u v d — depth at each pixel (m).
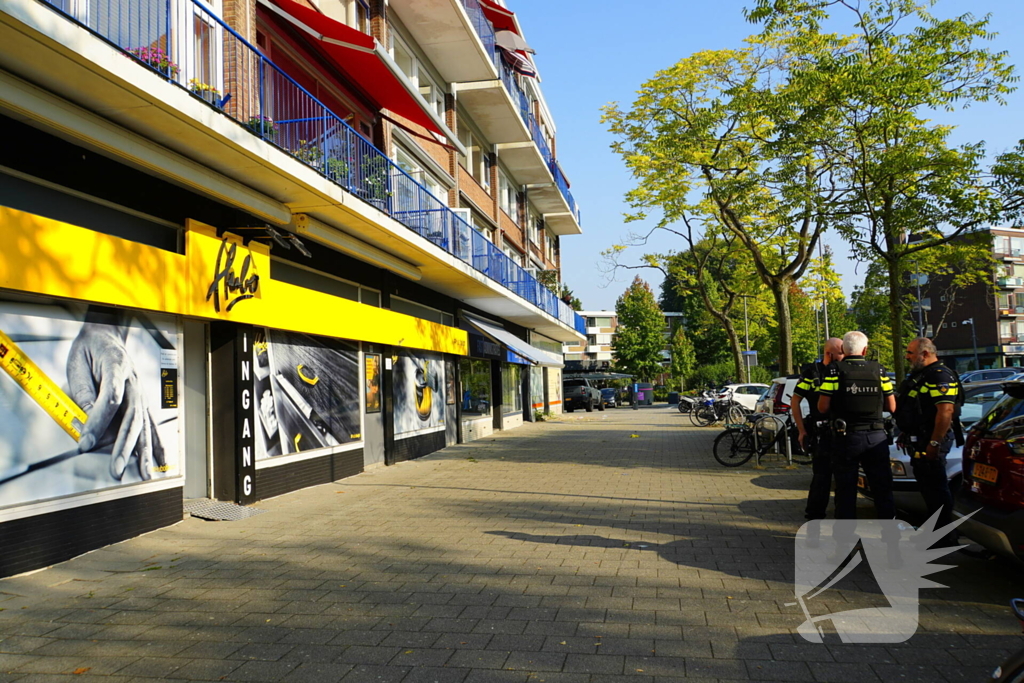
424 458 16.83
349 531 8.23
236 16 10.40
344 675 4.14
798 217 15.48
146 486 7.99
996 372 23.00
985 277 17.80
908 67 13.16
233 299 9.40
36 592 5.91
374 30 16.67
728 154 22.53
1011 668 2.72
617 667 4.20
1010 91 13.39
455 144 15.25
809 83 14.05
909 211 13.44
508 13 24.17
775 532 7.80
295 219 11.05
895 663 4.20
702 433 23.27
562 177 37.31
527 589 5.81
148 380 8.10
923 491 6.40
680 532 7.90
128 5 7.28
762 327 71.00
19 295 6.51
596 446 19.14
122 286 7.46
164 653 4.54
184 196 8.80
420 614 5.21
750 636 4.66
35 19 5.63
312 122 11.10
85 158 7.28
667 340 77.12
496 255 21.08
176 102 7.17
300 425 11.54
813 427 7.37
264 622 5.11
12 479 6.35
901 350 14.24
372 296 14.78
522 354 23.12
